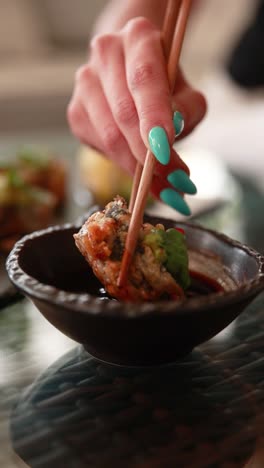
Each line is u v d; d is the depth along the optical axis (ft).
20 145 2.33
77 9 4.35
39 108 3.75
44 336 1.18
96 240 1.05
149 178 1.04
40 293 0.97
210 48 4.39
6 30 4.15
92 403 1.01
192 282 1.16
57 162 1.95
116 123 1.20
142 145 1.12
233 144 2.58
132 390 1.04
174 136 1.06
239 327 1.20
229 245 1.15
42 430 0.97
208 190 1.81
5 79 3.84
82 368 1.09
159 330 0.96
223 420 0.98
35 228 1.67
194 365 1.09
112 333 0.97
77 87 1.30
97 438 0.95
